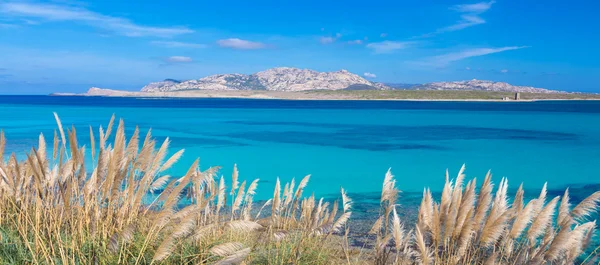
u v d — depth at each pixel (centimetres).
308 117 6544
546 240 414
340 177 1803
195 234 388
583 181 1738
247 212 653
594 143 3169
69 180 456
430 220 435
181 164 2058
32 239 490
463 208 403
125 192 477
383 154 2561
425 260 395
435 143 3159
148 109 8706
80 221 462
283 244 598
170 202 409
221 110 8719
